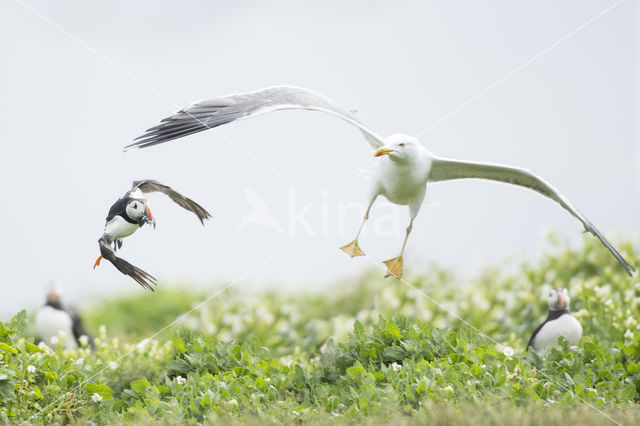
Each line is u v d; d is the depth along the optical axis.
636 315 13.22
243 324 14.34
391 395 8.50
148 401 8.75
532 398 8.45
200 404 8.41
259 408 8.45
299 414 8.45
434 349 9.62
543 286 15.38
